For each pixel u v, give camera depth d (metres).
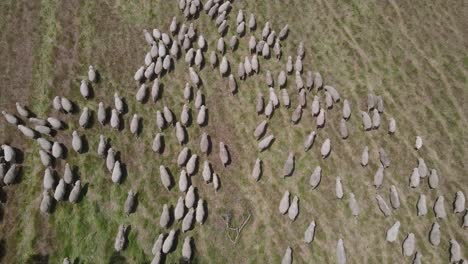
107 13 33.88
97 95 30.08
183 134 28.67
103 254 25.00
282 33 33.69
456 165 29.09
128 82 30.89
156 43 32.47
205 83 31.36
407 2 36.75
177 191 27.27
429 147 29.72
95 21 33.34
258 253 25.80
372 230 26.70
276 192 27.69
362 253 26.03
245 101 30.94
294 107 30.83
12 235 24.83
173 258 25.16
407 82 32.53
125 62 31.72
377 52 34.00
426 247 26.23
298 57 32.56
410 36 34.97
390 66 33.28
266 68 32.38
